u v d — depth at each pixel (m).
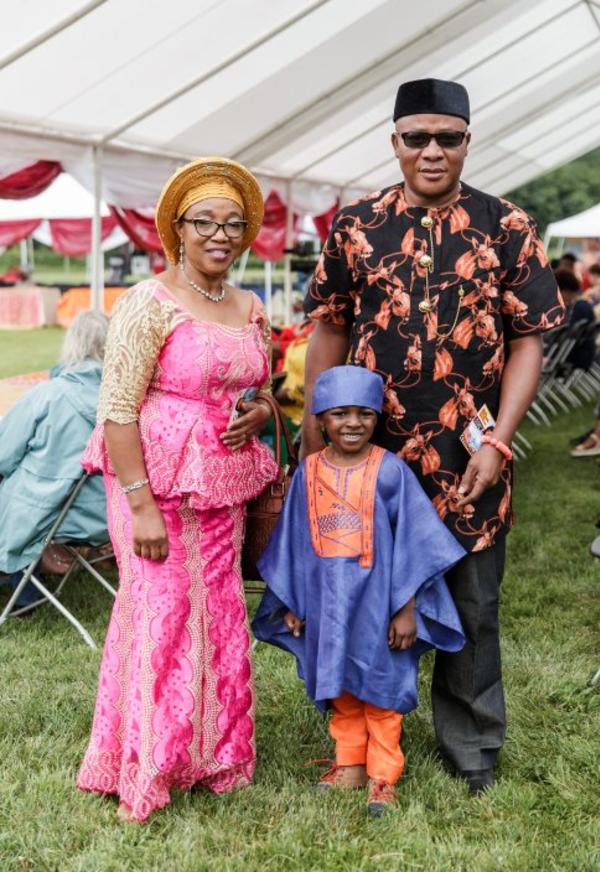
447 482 2.82
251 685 2.93
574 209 43.84
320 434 3.06
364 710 2.96
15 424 4.11
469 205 2.77
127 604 2.80
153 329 2.67
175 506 2.74
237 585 2.89
